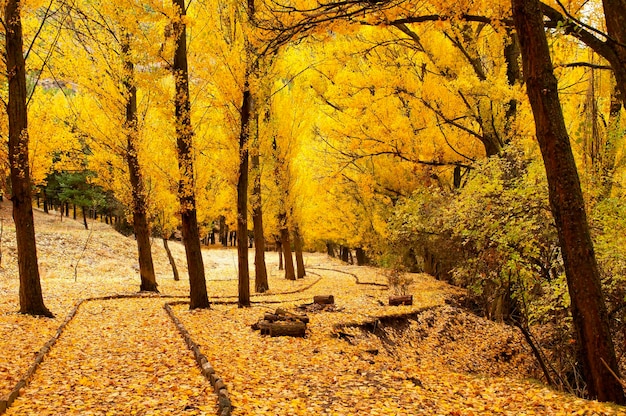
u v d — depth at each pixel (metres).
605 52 5.68
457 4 6.71
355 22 6.62
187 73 11.18
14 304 10.87
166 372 5.96
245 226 12.23
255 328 9.20
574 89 10.86
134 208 15.13
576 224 5.36
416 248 18.11
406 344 10.81
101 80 13.86
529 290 8.68
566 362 8.44
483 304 14.42
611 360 5.34
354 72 12.82
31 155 15.25
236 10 10.63
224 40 11.30
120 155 14.96
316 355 7.54
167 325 9.29
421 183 15.65
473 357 11.07
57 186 38.84
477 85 10.34
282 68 13.80
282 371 6.43
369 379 6.27
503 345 11.68
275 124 19.19
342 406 5.07
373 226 22.55
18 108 9.54
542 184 7.66
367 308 12.70
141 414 4.48
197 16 11.66
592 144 7.84
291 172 21.50
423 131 12.49
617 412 4.80
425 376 6.80
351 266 31.81
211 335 8.40
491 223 7.97
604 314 5.35
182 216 11.55
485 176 9.03
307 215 25.36
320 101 16.14
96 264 24.53
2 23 9.38
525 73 5.44
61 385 5.38
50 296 12.87
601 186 7.72
